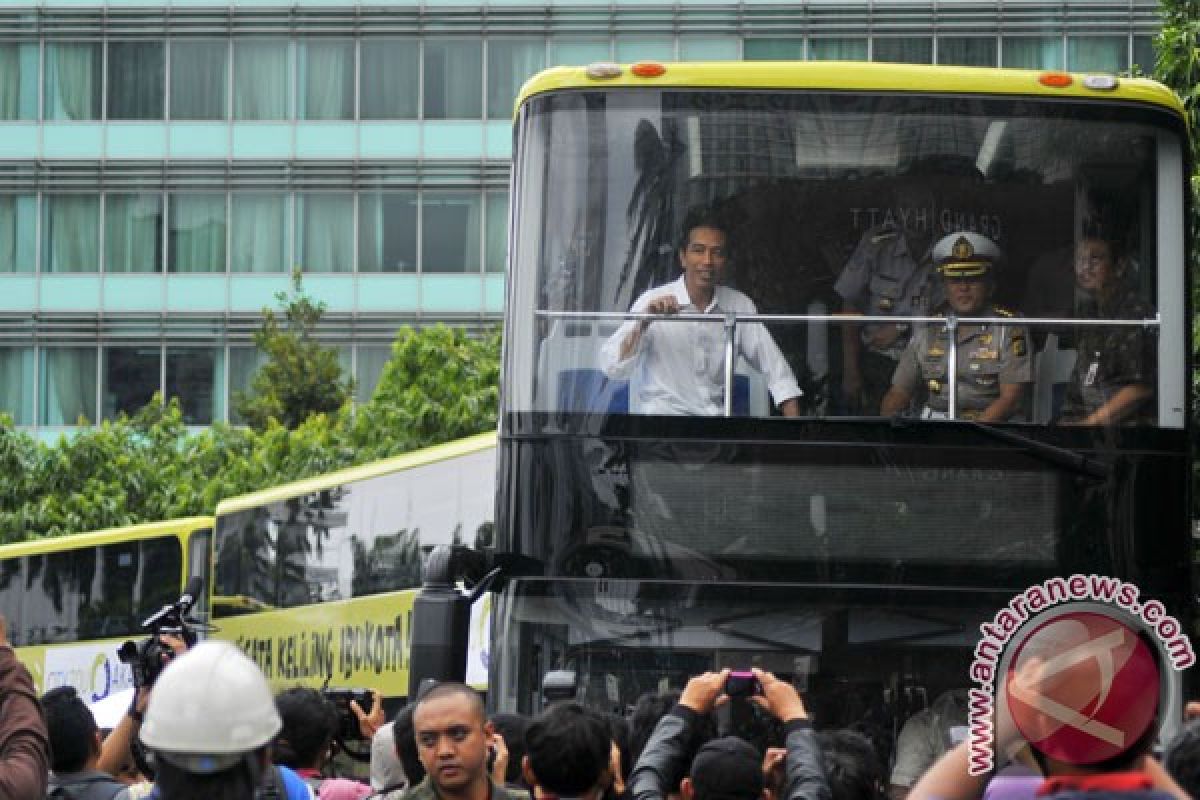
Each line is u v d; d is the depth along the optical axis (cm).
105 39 12294
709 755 1401
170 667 1019
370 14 12156
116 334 12288
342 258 12212
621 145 2439
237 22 12238
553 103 2455
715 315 2400
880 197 2431
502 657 2336
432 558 2319
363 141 12188
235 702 1006
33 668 6053
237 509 5094
